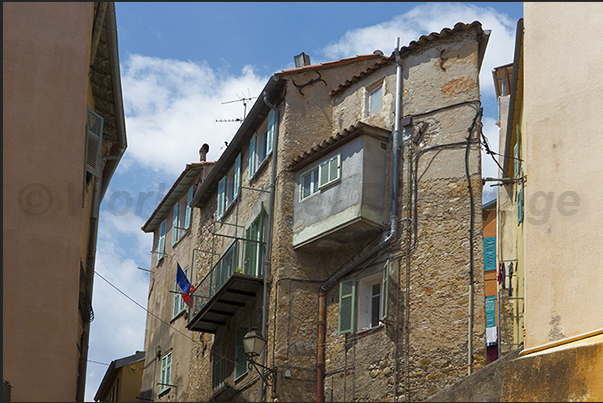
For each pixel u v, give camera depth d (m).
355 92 22.53
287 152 22.50
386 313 18.97
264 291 21.67
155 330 32.50
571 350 13.36
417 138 20.16
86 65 15.97
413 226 19.45
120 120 20.59
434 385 17.94
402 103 20.83
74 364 14.33
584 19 16.34
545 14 16.89
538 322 15.11
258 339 19.30
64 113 15.47
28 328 14.16
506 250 21.66
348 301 20.19
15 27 15.56
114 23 17.38
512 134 20.92
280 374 20.33
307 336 20.81
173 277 31.69
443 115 20.08
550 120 16.19
